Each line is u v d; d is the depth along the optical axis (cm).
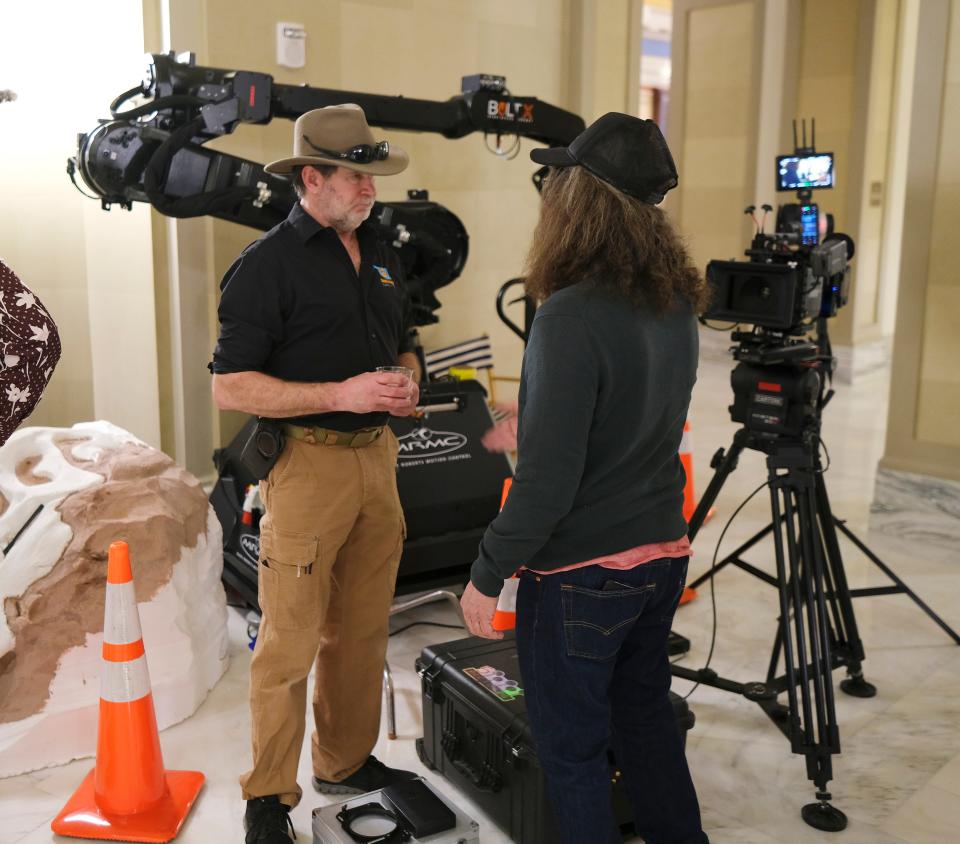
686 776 190
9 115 377
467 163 480
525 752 216
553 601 173
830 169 306
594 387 161
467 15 461
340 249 211
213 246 387
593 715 175
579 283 166
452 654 254
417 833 197
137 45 365
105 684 225
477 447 351
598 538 170
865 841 229
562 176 171
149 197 289
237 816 234
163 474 299
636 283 166
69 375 402
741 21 781
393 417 235
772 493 255
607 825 175
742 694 279
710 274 278
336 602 227
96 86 377
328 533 209
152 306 379
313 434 207
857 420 649
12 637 253
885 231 769
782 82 764
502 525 165
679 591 185
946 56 396
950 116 399
